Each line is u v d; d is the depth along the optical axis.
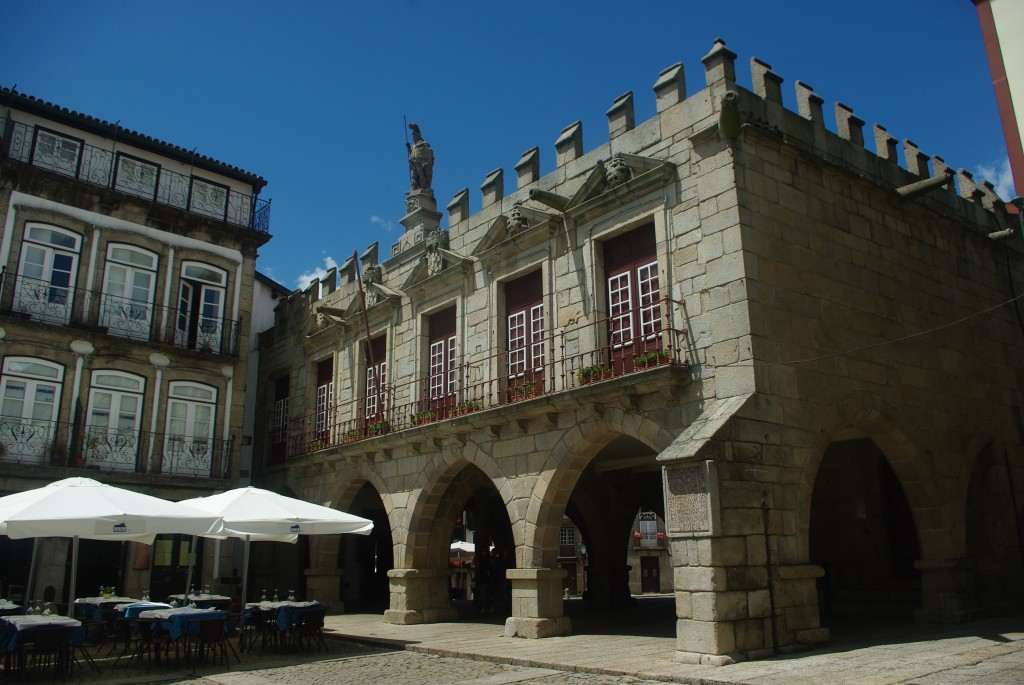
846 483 16.22
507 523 22.66
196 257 21.72
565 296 14.33
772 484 10.77
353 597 23.38
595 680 9.27
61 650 10.29
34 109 19.47
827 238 12.82
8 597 17.48
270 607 12.64
